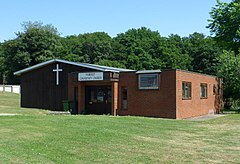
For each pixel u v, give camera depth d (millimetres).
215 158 10219
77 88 28438
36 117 20266
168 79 24234
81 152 10453
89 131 14617
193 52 60531
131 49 67188
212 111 31578
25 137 12828
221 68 35031
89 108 27969
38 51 76125
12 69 76188
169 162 9516
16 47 76688
